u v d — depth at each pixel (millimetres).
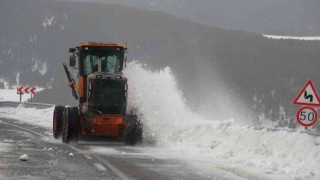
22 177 26656
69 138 45438
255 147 37281
